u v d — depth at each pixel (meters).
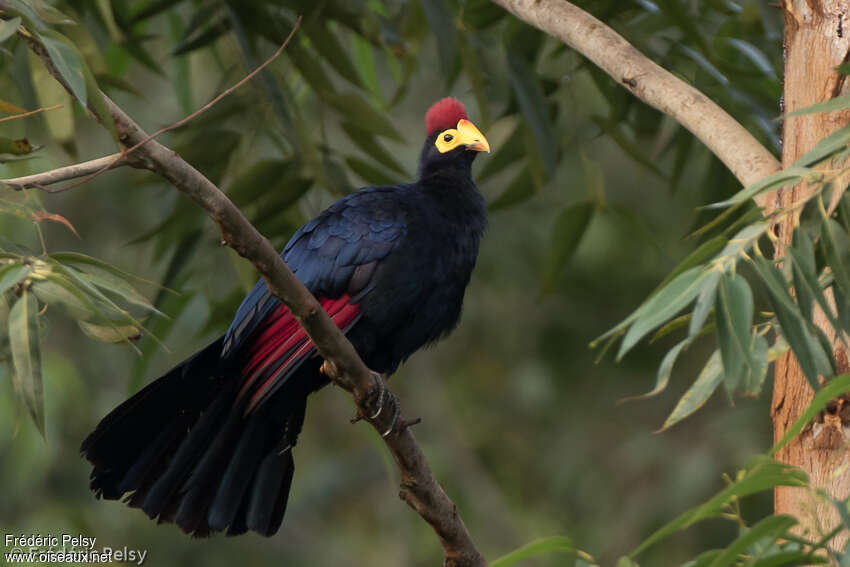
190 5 12.12
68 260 4.84
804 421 3.90
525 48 9.59
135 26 10.71
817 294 4.10
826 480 4.97
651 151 10.91
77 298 4.46
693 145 10.30
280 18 9.62
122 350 15.34
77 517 13.31
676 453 15.91
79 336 15.35
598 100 12.77
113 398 14.83
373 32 9.52
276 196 9.16
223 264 9.38
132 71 15.36
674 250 14.80
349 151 15.46
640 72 6.51
